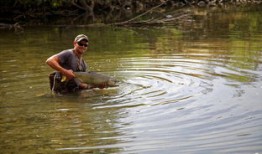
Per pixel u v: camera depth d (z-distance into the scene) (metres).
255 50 14.27
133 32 19.95
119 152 6.83
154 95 9.51
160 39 17.38
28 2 27.62
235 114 8.22
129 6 31.86
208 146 6.95
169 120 8.02
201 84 10.25
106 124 7.93
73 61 10.10
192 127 7.69
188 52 14.24
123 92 9.77
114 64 12.66
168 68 11.96
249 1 34.03
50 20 27.11
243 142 7.04
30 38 19.03
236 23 21.58
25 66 12.77
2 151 6.97
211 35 17.95
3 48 16.39
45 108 8.90
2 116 8.52
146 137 7.33
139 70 11.82
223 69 11.67
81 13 29.73
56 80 9.96
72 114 8.49
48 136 7.50
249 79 10.56
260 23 21.28
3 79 11.27
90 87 10.02
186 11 28.58
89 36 19.11
